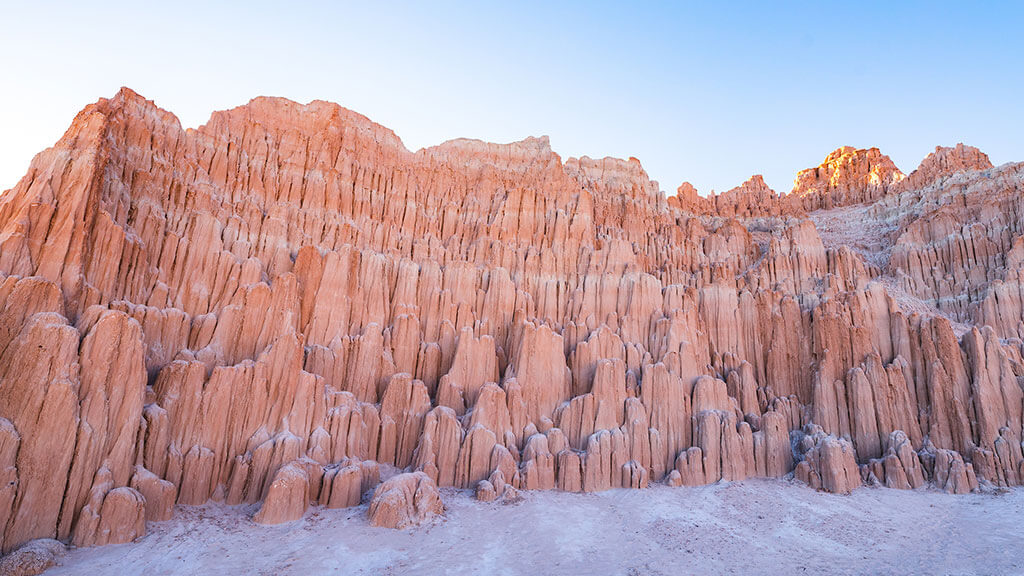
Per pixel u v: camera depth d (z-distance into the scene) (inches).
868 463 1428.4
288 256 1562.5
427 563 922.1
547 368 1552.7
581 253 1990.7
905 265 2122.3
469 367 1514.5
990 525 1141.1
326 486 1117.7
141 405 980.6
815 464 1395.2
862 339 1642.5
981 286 1856.5
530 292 1865.2
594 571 927.7
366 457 1290.6
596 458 1343.5
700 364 1674.5
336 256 1556.3
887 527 1147.3
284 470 1064.8
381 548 960.9
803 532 1121.4
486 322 1696.6
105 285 1101.1
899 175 2819.9
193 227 1396.4
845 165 3132.4
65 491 866.1
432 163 2167.8
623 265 1934.1
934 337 1561.3
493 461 1293.1
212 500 1066.1
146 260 1233.4
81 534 854.5
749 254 2295.8
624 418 1464.1
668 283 1995.6
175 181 1419.8
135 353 983.0
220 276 1375.5
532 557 971.9
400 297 1673.2
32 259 999.0
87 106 1234.0
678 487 1347.2
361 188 1866.4
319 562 896.3
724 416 1486.2
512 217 2048.5
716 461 1416.1
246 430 1156.5
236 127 1744.6
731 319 1811.0
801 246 2071.9
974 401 1462.8
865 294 1759.4
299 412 1211.2
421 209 1984.5
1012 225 1966.0
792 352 1749.5
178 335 1208.2
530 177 2237.9
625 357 1642.5
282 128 1860.2
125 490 903.7
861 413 1515.7
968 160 2479.1
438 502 1122.7
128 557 843.4
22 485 825.5
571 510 1192.2
